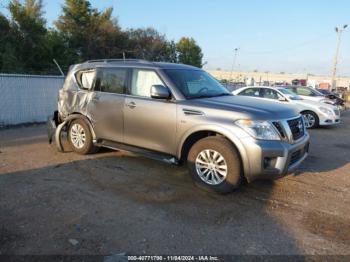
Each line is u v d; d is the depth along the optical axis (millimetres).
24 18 26516
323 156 7168
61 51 28422
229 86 24594
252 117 4285
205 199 4422
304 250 3258
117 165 5809
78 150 6406
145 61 5727
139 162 6016
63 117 6652
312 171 5891
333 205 4371
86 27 36312
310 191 4855
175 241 3340
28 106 10781
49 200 4234
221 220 3834
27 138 8242
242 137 4262
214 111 4539
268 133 4246
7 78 10062
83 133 6293
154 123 5066
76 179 5055
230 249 3232
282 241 3414
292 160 4582
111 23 37750
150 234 3457
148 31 45000
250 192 4719
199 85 5438
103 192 4562
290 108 4930
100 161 6031
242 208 4184
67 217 3779
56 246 3182
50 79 11422
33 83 10867
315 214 4082
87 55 36094
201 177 4680
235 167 4352
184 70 5574
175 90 4980
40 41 26906
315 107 11867
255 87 12898
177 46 54719
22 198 4277
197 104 4707
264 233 3568
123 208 4062
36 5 30703
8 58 21547
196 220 3811
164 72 5188
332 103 13492
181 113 4773
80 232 3451
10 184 4781
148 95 5250
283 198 4555
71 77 6543
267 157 4230
